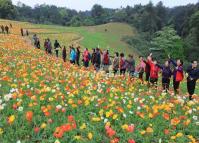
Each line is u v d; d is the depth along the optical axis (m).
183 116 12.88
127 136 10.79
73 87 15.12
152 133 11.23
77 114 11.98
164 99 16.33
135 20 162.00
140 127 11.74
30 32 78.62
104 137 10.55
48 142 9.49
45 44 38.16
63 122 10.96
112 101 13.13
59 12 197.50
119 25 156.00
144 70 22.92
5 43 36.47
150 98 15.49
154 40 110.56
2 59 22.64
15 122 10.31
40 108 11.87
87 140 9.98
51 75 18.45
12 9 158.62
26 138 9.75
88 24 178.62
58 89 14.05
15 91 12.88
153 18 152.00
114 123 11.80
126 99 14.55
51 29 103.88
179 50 101.00
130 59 24.47
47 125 10.40
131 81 20.20
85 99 13.05
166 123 12.52
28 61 22.89
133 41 119.81
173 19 147.75
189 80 19.00
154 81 21.58
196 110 14.70
